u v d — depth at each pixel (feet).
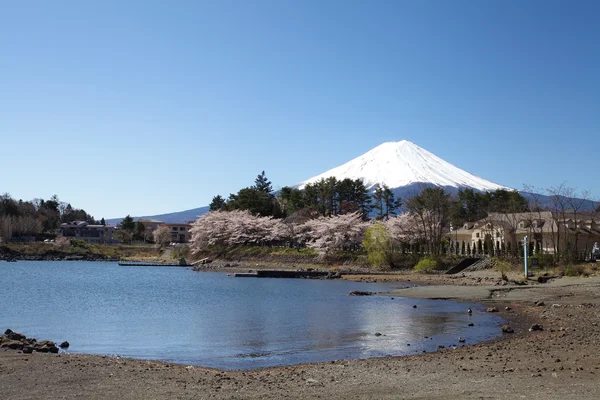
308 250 431.84
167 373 64.23
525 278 232.94
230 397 51.62
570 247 289.12
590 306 138.31
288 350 87.71
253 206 538.47
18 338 86.38
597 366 63.72
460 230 446.19
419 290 201.57
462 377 59.47
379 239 343.05
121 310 155.12
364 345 90.79
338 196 556.10
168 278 321.52
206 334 106.63
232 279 311.68
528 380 56.59
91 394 52.65
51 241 654.53
